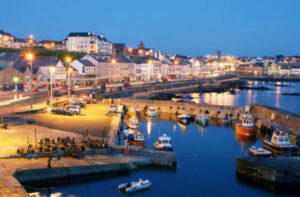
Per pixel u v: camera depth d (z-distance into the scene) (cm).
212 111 10856
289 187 4697
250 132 8012
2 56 15862
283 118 8694
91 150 5188
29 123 6931
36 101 9725
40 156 4716
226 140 7656
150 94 15888
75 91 13125
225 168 5553
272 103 15912
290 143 6812
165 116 10981
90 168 4538
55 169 4275
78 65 17025
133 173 4953
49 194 4081
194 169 5447
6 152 4662
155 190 4512
